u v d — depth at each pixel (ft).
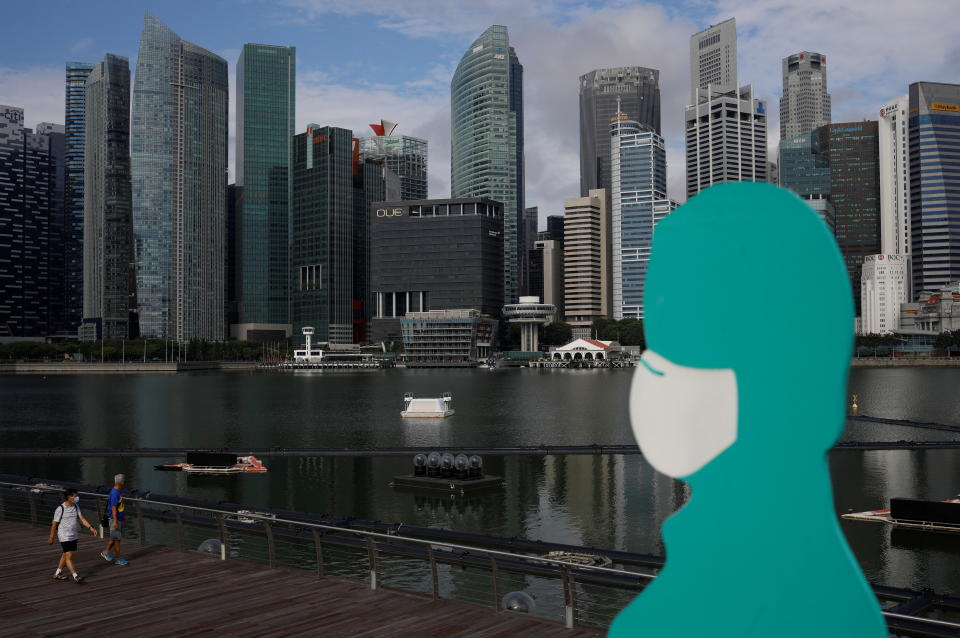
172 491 216.54
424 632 67.36
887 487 209.56
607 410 501.56
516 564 127.85
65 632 68.59
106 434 384.68
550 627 68.33
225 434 379.96
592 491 206.59
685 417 25.63
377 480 227.81
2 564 92.63
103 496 109.91
